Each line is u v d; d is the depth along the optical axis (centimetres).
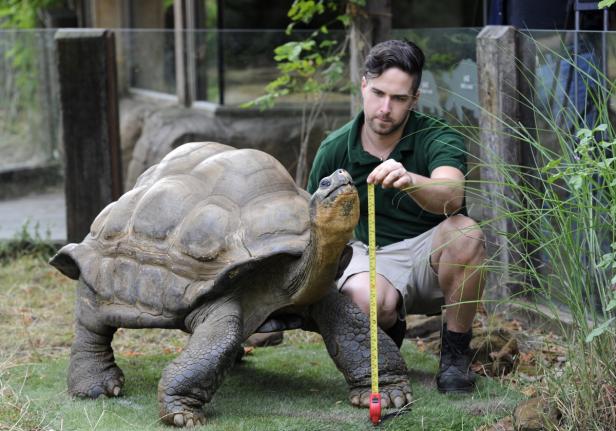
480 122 535
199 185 402
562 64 483
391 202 421
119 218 414
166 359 488
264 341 506
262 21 834
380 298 407
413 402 387
